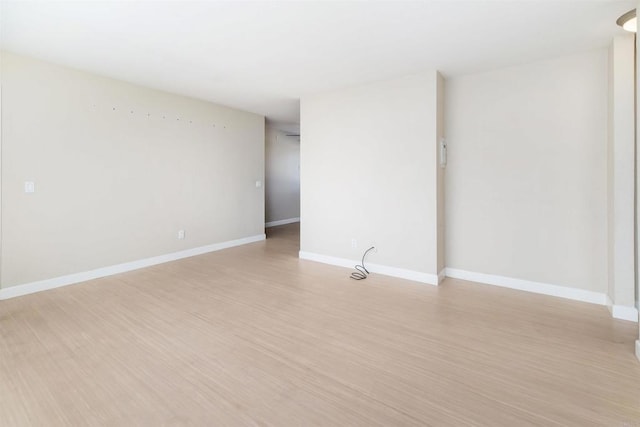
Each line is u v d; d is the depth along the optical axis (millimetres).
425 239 3607
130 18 2406
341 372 1939
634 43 2543
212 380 1862
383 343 2285
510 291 3352
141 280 3738
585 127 2994
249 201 5883
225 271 4117
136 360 2072
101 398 1705
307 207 4676
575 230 3078
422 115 3545
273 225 7984
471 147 3605
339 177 4285
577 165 3045
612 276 2742
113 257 3969
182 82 3992
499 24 2475
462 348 2211
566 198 3109
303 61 3252
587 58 2965
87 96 3646
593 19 2389
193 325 2576
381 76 3678
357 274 3967
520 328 2504
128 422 1535
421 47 2893
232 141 5477
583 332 2426
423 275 3646
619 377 1861
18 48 2984
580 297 3076
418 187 3621
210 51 3020
